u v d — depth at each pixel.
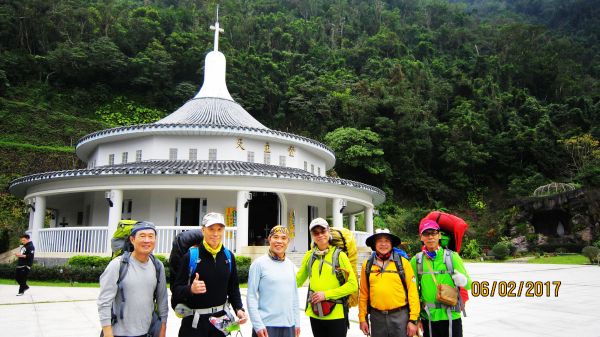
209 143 23.78
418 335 5.54
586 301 13.26
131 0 94.38
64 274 17.91
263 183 20.78
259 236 24.23
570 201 46.12
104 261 18.47
